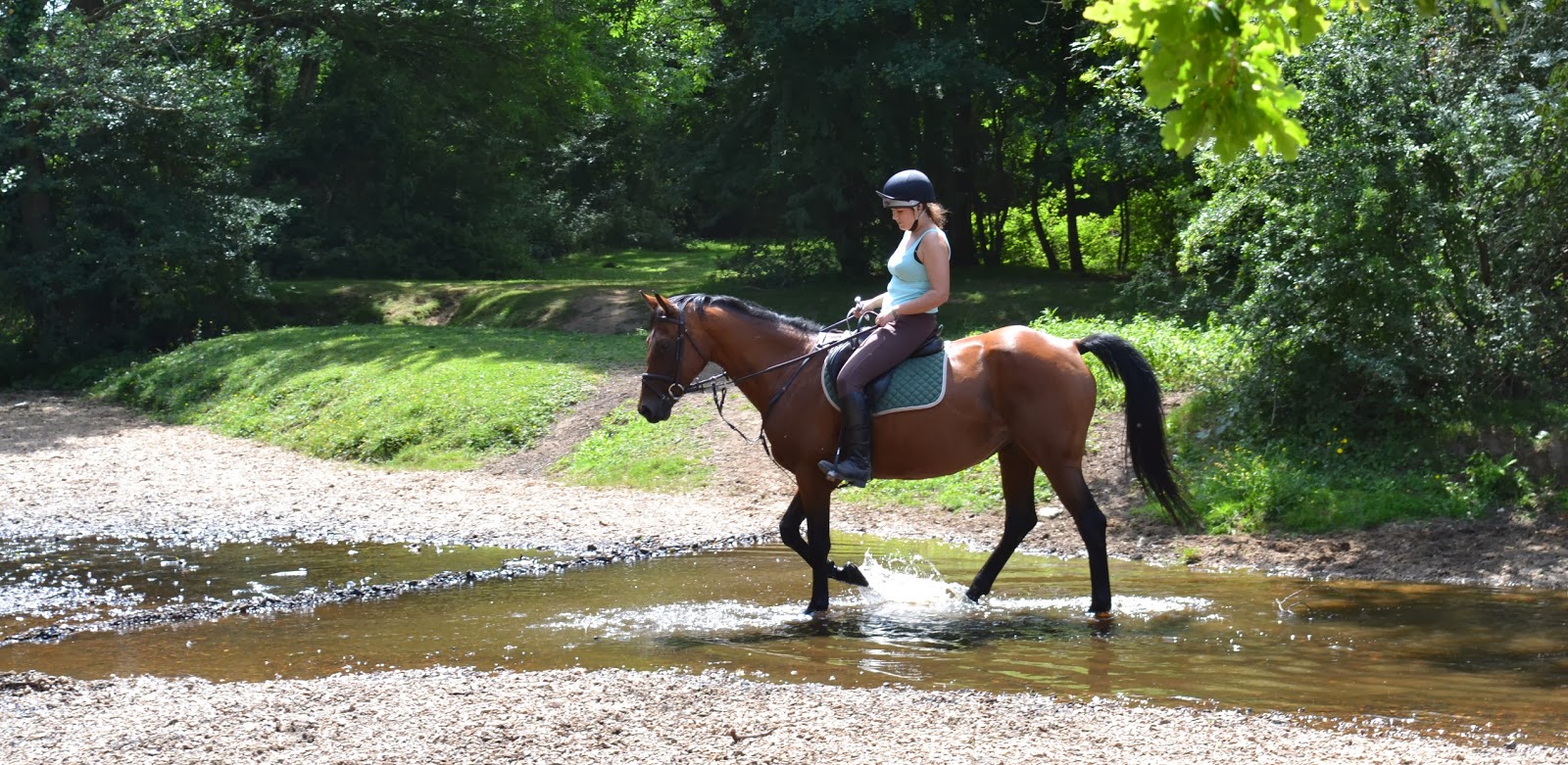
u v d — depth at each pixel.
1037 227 29.28
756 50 24.66
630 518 12.70
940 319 23.00
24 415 21.77
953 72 22.81
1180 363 14.32
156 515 13.20
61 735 5.54
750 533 11.88
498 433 17.05
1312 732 5.53
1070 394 8.11
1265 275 11.88
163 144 26.47
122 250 25.33
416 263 34.03
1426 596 8.77
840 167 24.92
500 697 6.07
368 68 31.92
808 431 8.27
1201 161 12.64
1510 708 5.96
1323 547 10.27
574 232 44.50
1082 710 5.90
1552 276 12.38
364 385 19.61
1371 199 11.06
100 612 8.71
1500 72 11.75
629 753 5.22
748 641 7.59
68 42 24.28
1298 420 12.20
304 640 7.78
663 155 28.41
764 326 8.48
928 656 7.12
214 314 28.03
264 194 32.66
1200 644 7.36
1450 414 11.59
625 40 31.98
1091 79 14.02
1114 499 11.95
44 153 25.38
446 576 9.80
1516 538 10.00
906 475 8.32
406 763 5.13
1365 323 11.40
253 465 16.80
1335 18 11.70
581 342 21.75
